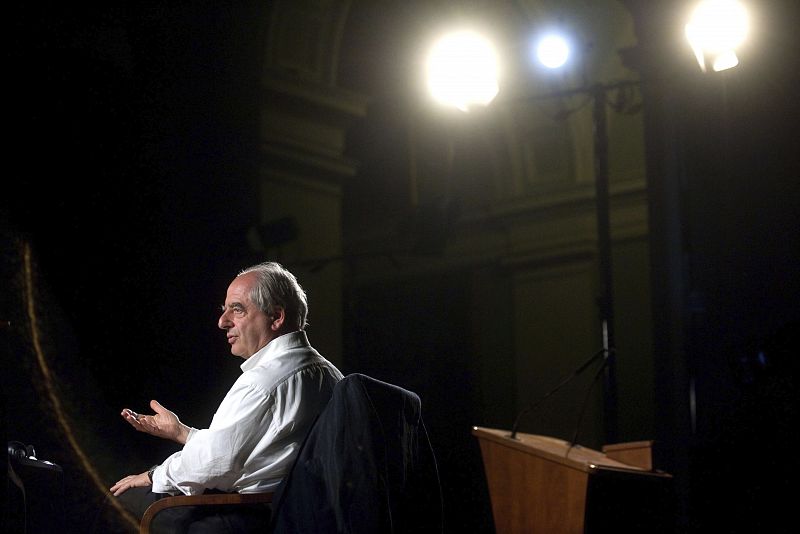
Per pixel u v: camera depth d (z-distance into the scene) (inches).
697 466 253.0
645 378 475.2
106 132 251.3
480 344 538.0
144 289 251.3
